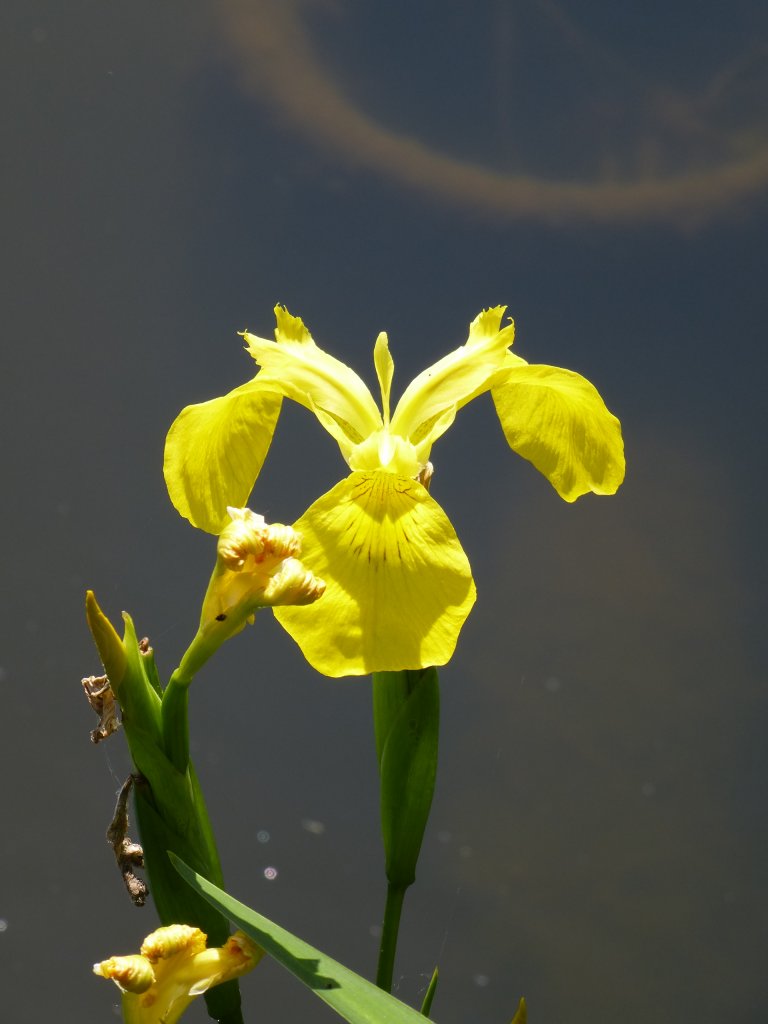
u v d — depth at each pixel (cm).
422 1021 78
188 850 82
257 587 80
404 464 84
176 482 86
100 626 81
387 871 85
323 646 82
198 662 81
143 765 82
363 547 83
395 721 85
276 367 86
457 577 83
